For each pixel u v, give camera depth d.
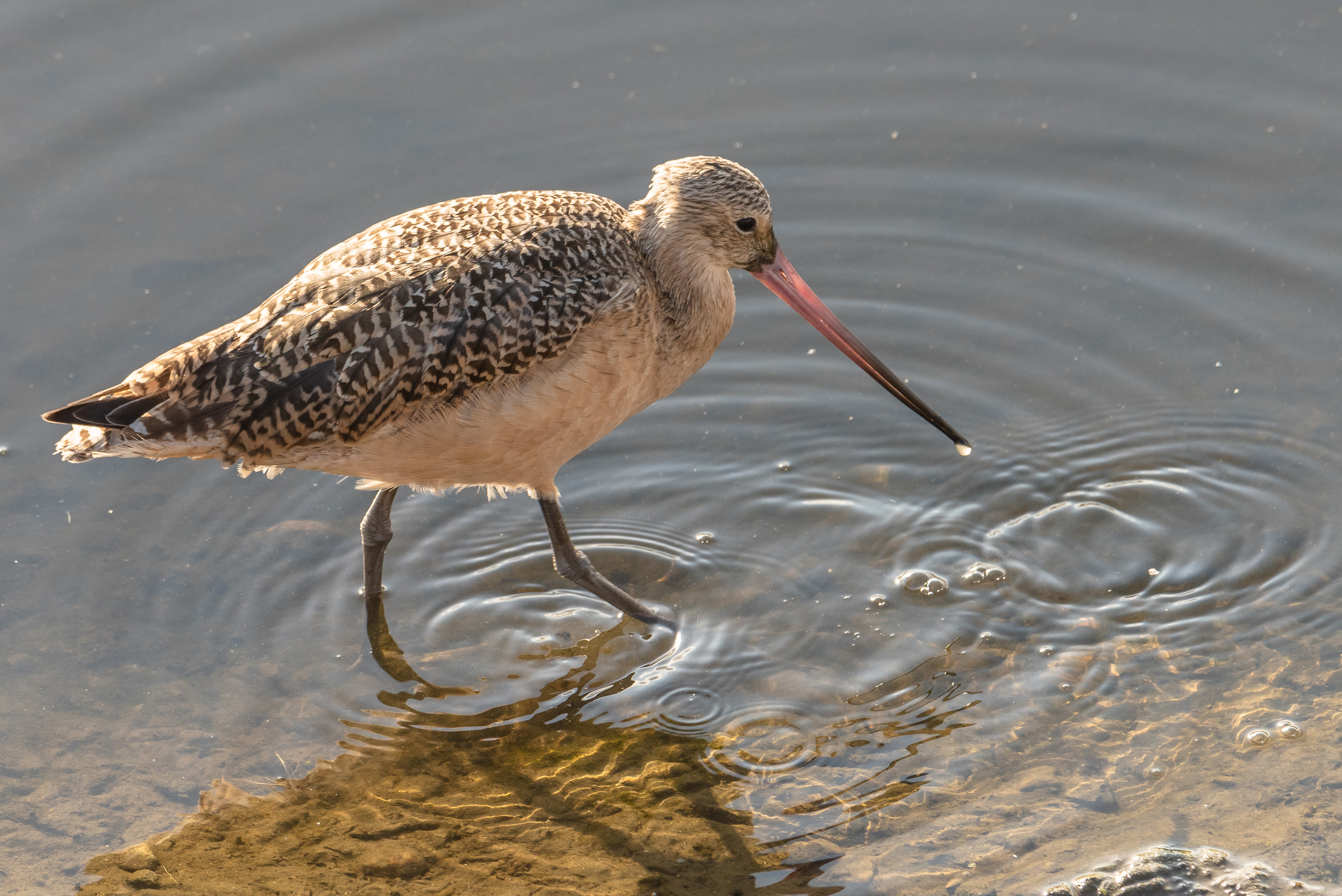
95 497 12.30
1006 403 13.28
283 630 11.23
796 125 15.79
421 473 10.56
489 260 10.00
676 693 10.63
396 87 16.00
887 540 12.02
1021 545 11.84
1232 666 10.43
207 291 13.78
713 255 11.23
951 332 14.00
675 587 11.69
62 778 9.82
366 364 9.70
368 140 15.39
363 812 9.59
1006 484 12.48
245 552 11.95
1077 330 13.84
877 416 13.33
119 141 15.18
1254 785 9.30
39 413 12.70
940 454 12.87
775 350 14.05
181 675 10.74
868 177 15.38
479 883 8.95
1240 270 14.04
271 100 15.73
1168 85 15.80
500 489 11.66
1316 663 10.34
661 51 16.58
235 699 10.55
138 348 13.22
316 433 9.84
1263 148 15.08
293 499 12.52
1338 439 12.28
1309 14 16.17
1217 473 12.25
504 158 15.29
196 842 9.34
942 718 10.22
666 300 11.12
